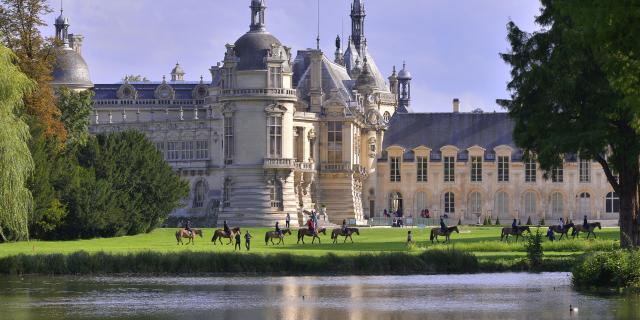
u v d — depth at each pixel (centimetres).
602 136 11100
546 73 11550
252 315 8606
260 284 10344
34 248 12825
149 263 11244
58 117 17225
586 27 7700
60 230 15138
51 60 16262
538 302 9056
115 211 15762
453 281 10488
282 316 8556
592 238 14238
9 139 11231
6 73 11456
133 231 16675
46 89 15700
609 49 7619
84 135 17925
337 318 8469
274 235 14500
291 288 10050
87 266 11188
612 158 11644
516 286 10038
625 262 9838
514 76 12100
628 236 11006
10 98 11494
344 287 10106
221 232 14300
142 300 9350
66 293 9756
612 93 10994
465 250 12644
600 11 7431
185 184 17875
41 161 14688
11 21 15725
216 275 11075
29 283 10431
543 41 11850
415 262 11306
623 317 8269
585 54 11250
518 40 12106
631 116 10175
